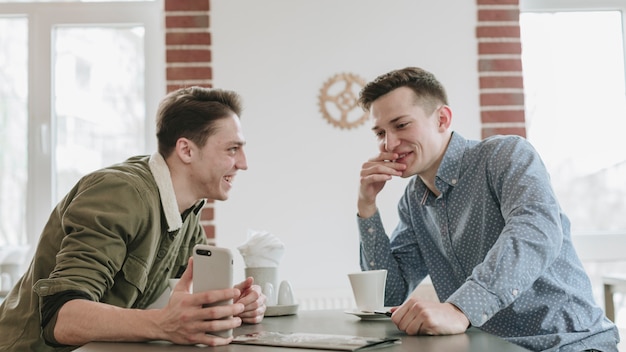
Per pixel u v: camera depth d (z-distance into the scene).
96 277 1.64
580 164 4.03
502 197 1.83
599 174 4.03
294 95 3.77
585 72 4.06
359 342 1.33
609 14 4.05
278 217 3.72
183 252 2.19
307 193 3.74
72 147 3.91
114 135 3.93
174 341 1.42
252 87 3.76
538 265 1.59
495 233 1.96
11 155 3.89
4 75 3.91
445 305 1.49
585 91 4.05
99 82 3.93
